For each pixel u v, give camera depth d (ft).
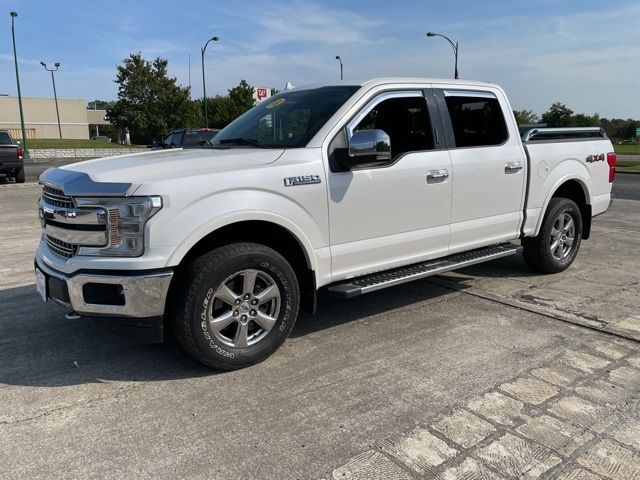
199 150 14.03
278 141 13.89
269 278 12.23
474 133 16.76
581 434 9.67
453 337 14.11
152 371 12.21
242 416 10.32
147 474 8.64
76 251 11.24
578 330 14.53
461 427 9.91
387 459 8.99
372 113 14.80
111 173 11.25
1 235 26.99
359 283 13.85
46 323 15.10
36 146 143.84
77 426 9.98
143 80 165.99
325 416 10.30
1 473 8.64
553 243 19.67
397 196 14.24
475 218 16.48
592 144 20.67
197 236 10.99
